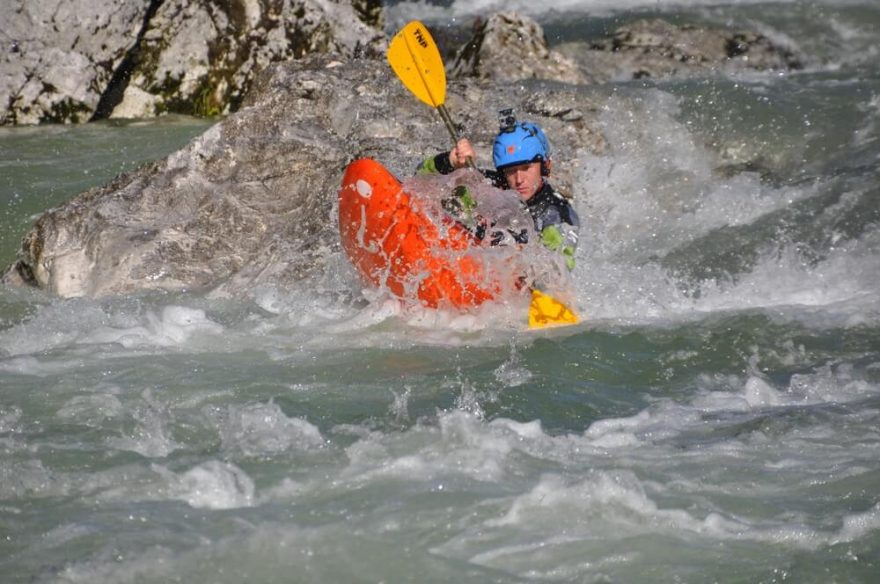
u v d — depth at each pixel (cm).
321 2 4384
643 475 1600
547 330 2219
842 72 4428
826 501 1530
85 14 4222
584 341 2152
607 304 2411
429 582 1364
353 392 1911
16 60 4166
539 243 2269
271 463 1639
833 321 2252
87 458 1666
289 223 2842
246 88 4341
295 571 1384
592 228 2884
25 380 1986
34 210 3216
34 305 2617
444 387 1933
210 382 1966
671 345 2136
